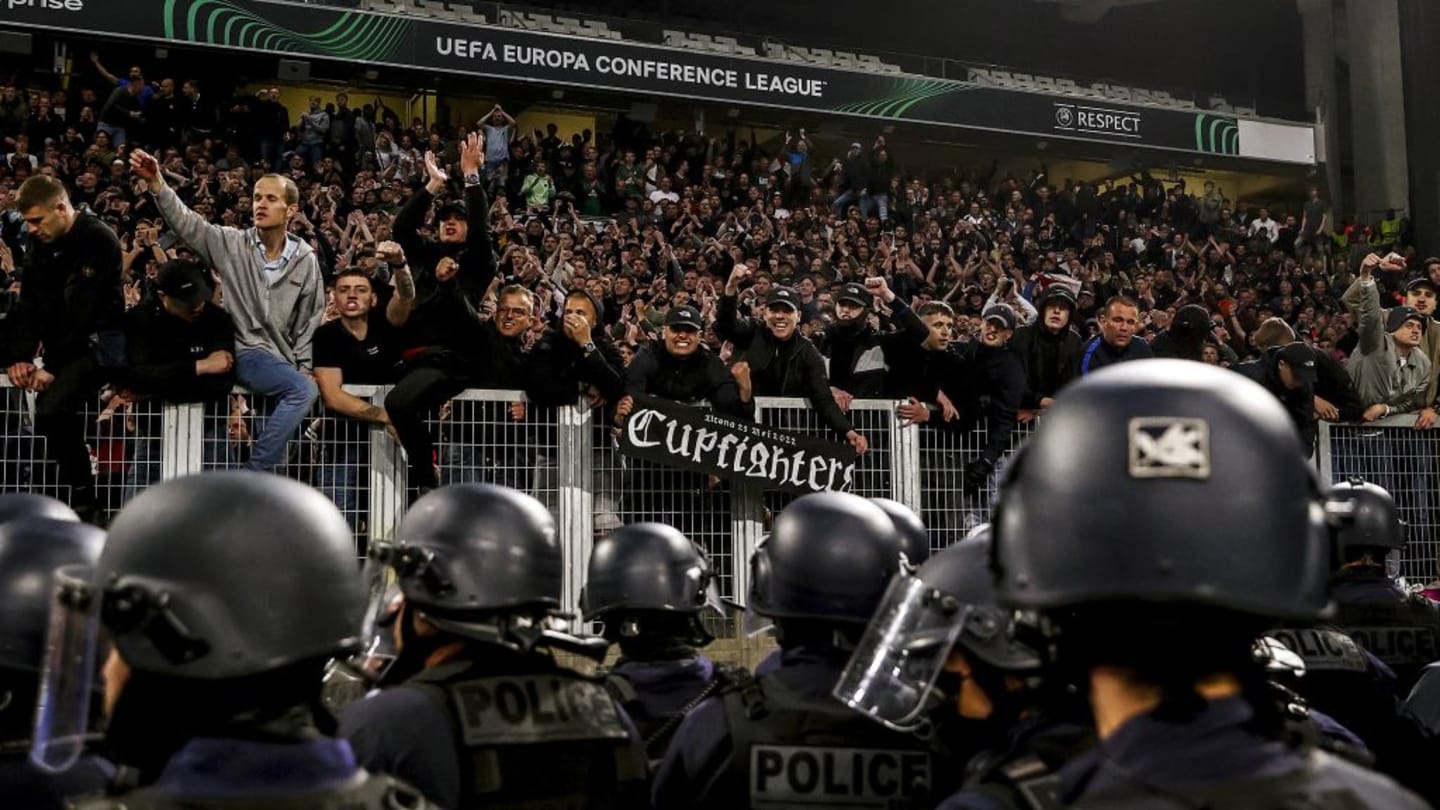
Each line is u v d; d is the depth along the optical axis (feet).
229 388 18.45
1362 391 26.96
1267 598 4.01
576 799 8.09
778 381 22.81
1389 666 13.39
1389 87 90.38
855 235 66.23
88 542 6.66
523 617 8.32
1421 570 26.94
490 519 8.37
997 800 5.13
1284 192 99.09
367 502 19.27
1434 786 11.00
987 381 23.73
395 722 7.64
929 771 8.54
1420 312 27.40
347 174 60.03
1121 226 76.43
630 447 20.58
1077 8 97.19
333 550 5.39
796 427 22.47
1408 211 88.79
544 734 7.97
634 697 10.74
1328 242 79.51
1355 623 13.42
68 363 17.35
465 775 7.68
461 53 67.87
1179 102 90.94
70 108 58.95
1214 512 4.04
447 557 8.18
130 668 5.10
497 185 62.08
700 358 21.77
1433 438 27.68
